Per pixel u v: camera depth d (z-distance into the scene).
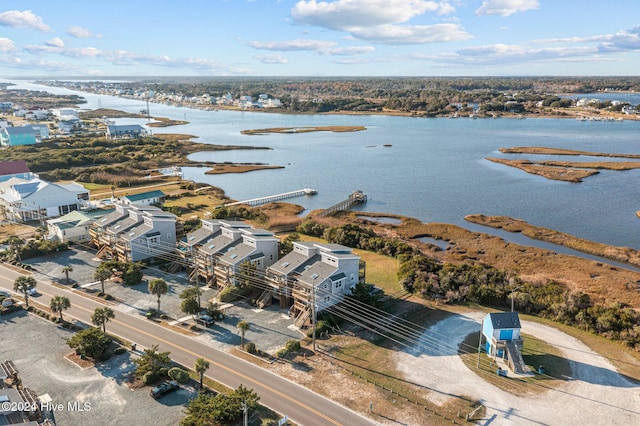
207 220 103.50
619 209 151.38
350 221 140.88
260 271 85.56
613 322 72.12
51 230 115.69
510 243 120.88
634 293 89.50
